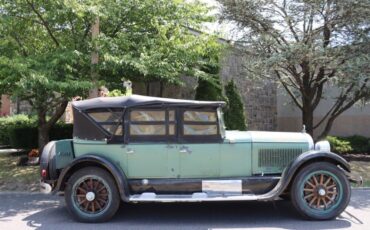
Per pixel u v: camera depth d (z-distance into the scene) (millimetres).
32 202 8156
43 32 10688
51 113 13148
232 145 6711
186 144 6641
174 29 10695
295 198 6500
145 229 6141
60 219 6805
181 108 6688
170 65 9922
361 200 8117
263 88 16797
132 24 10727
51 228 6258
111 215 6523
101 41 9656
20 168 11656
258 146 6766
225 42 12102
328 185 6566
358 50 10680
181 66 10453
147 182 6598
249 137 6805
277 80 12648
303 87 12383
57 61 8922
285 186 6387
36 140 14633
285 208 7352
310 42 10672
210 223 6445
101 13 9500
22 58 9172
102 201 6578
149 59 9625
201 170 6688
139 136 6648
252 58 11875
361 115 16266
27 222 6641
